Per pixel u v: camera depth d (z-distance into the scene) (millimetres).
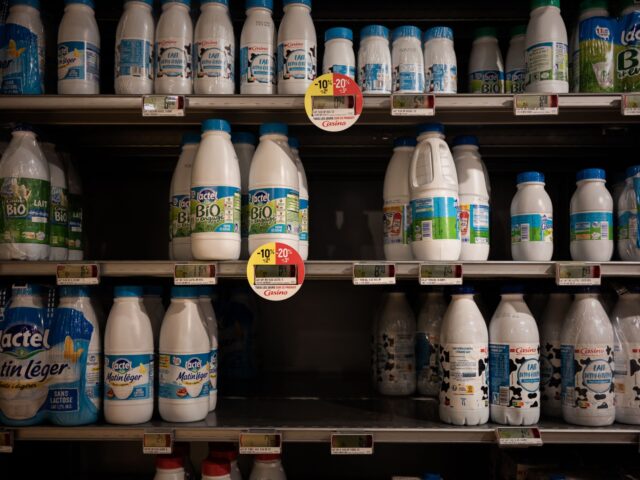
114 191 2008
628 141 1830
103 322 1459
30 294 1399
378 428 1360
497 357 1402
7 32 1435
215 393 1546
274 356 2006
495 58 1614
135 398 1375
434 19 1858
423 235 1412
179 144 1859
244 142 1570
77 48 1423
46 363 1386
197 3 1606
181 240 1497
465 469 1930
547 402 1494
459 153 1553
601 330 1395
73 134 1829
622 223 1470
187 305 1430
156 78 1434
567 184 1975
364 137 1817
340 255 2008
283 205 1400
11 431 1334
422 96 1394
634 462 1562
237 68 1677
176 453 1419
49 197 1458
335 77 1400
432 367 1678
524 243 1460
